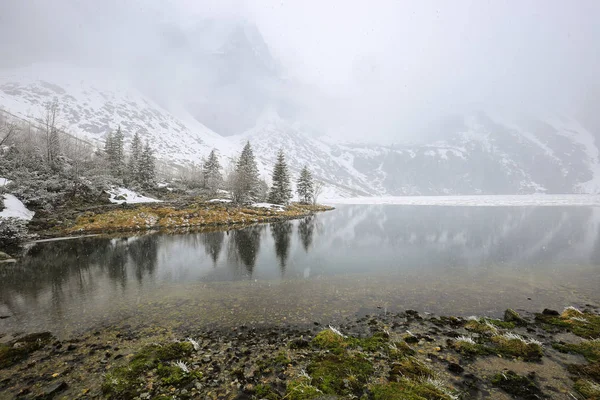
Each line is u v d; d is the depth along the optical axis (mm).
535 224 45188
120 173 62156
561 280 16594
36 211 35969
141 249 26703
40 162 44844
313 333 9938
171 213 44781
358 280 17141
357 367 7402
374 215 67500
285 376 7180
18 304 13258
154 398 6293
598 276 17297
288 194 75000
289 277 17922
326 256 24406
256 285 16203
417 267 20359
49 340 9570
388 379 6906
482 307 12516
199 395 6418
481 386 6688
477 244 29438
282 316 11586
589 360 7773
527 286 15523
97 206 43250
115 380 6934
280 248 28016
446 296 14016
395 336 9570
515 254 24266
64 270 19578
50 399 6379
